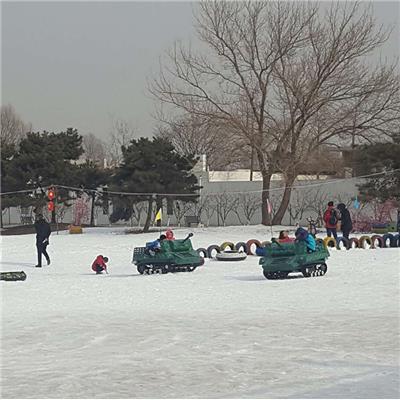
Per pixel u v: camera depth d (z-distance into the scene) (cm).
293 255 3450
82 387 1355
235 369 1484
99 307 2602
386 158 7269
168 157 7481
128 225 8638
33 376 1462
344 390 1277
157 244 3844
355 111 7012
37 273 3959
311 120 7056
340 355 1598
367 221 7038
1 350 1781
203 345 1773
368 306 2406
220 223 8406
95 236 6831
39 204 8119
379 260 4088
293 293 2844
